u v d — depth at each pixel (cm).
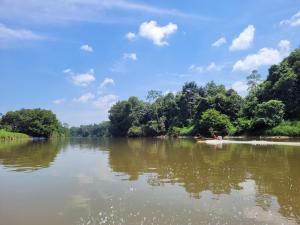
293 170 2217
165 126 12075
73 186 1716
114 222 1090
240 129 8119
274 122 7438
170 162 2783
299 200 1377
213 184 1739
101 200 1394
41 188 1673
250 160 2825
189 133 10088
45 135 14562
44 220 1128
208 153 3597
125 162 2848
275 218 1125
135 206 1289
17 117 14188
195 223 1075
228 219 1116
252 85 9731
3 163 2836
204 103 9788
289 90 7875
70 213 1203
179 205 1302
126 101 14888
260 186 1677
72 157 3434
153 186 1695
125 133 14425
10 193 1559
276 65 8794
